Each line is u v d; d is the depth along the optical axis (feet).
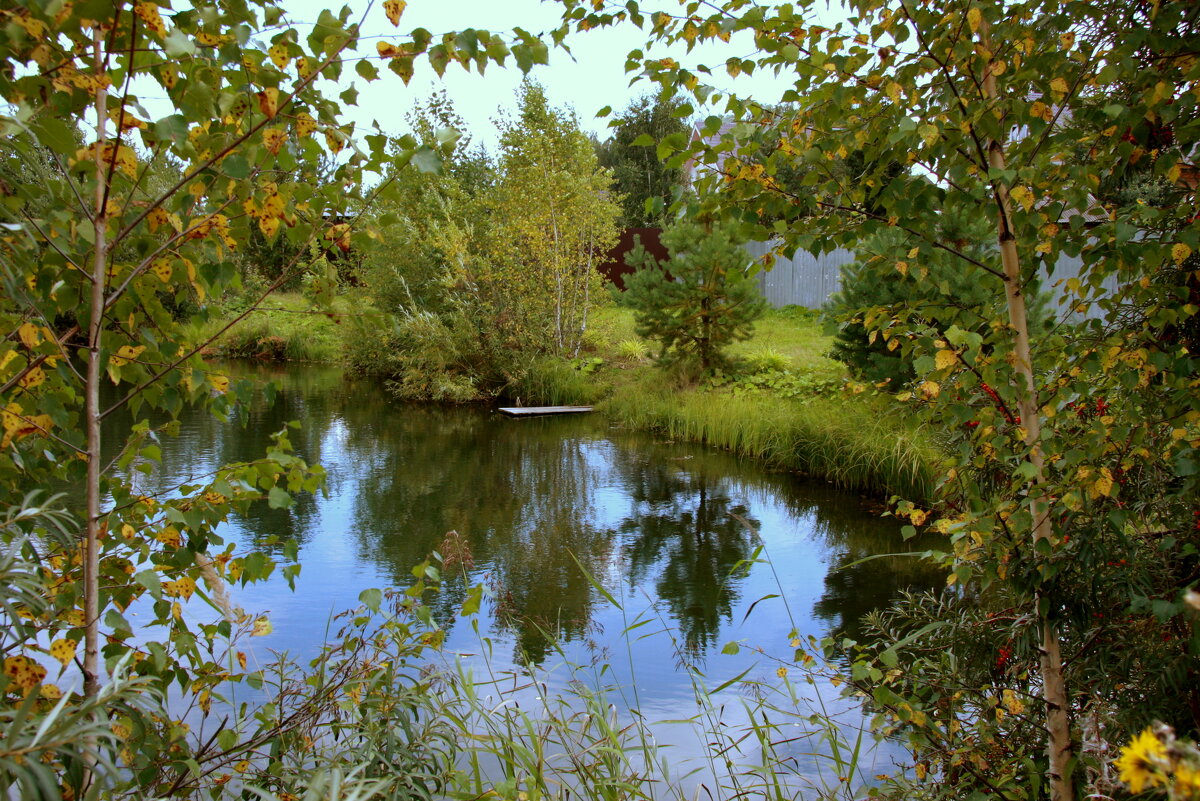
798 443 30.55
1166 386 6.38
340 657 10.59
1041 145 6.51
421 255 55.88
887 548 20.49
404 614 8.51
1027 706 7.04
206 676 6.35
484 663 13.37
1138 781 2.56
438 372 49.62
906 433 25.11
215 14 4.88
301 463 6.24
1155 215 5.99
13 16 4.17
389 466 30.48
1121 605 6.24
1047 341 7.00
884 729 7.63
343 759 7.29
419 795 7.21
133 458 6.02
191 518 5.78
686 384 42.06
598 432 38.60
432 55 5.27
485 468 30.42
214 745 7.86
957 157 6.59
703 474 29.68
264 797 5.24
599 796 8.55
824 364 41.32
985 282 7.02
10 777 3.76
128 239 5.51
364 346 54.95
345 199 6.01
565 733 9.80
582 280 54.44
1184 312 6.15
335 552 19.48
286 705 8.08
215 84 5.17
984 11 6.03
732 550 20.52
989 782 6.56
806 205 6.94
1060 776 6.33
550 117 50.37
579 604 16.48
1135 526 6.27
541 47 5.49
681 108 6.96
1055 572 5.79
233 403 6.18
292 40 5.25
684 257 40.96
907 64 6.35
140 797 5.25
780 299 63.21
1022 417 6.37
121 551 6.05
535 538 21.45
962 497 7.11
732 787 9.12
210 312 6.16
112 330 5.87
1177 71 6.31
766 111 7.04
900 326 6.67
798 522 23.24
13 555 4.41
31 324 5.08
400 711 7.71
